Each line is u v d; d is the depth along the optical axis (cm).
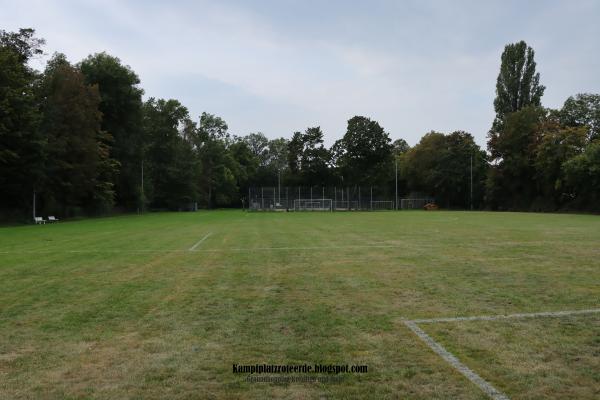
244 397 396
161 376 442
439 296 784
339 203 7344
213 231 2406
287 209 6975
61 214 4547
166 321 638
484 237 1919
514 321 625
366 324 614
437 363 469
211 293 823
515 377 434
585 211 5531
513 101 6831
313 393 402
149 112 7825
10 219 3812
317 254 1367
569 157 5597
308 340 547
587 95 6244
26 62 4147
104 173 5047
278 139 12619
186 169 8256
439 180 7762
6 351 519
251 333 577
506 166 6569
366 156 8975
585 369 452
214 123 9988
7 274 1046
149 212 7069
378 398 392
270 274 1020
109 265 1178
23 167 3638
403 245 1608
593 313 666
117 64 5484
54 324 628
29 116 3538
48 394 405
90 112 4541
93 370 459
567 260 1217
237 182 10638
